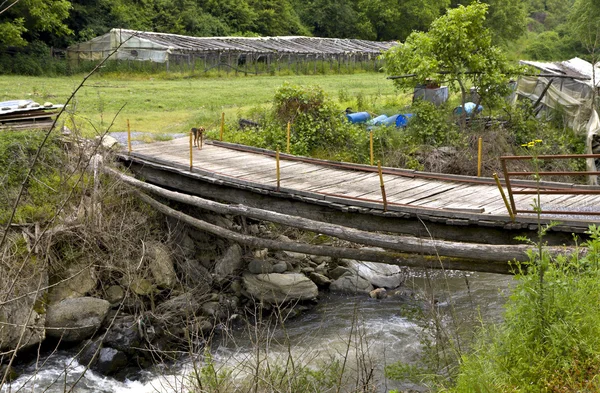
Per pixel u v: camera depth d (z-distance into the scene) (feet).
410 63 66.44
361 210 32.60
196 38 152.76
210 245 45.37
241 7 215.72
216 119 68.18
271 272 42.78
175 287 40.14
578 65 84.43
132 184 42.29
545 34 222.28
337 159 57.93
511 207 27.84
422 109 62.69
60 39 145.89
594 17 111.75
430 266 29.19
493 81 63.62
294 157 46.19
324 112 60.85
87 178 42.16
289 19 233.14
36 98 78.84
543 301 18.51
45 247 35.58
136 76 129.08
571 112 71.56
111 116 70.28
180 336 34.96
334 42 190.29
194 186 43.16
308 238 48.73
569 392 16.35
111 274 38.01
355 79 145.48
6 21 123.24
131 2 175.11
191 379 20.92
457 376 19.90
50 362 32.63
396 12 248.11
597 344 17.62
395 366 25.09
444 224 30.71
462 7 65.05
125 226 39.81
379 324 37.04
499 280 42.80
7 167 42.16
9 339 31.71
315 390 21.67
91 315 34.55
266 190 37.01
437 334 23.97
